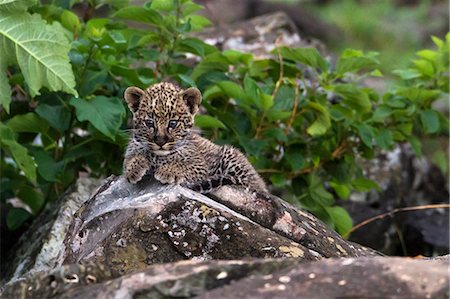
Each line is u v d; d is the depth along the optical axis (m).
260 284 7.80
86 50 12.83
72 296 8.22
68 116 13.06
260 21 18.89
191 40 13.55
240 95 13.16
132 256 9.44
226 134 13.66
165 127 10.79
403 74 14.58
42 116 12.85
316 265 8.05
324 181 14.63
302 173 14.19
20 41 11.70
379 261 8.04
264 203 10.33
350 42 29.16
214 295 7.65
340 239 10.52
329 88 13.72
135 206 9.67
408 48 29.34
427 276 7.75
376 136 14.06
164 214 9.59
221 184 10.85
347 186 14.54
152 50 13.60
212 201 10.02
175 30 13.38
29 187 13.71
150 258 9.46
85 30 13.59
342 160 14.39
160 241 9.53
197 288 7.97
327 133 14.23
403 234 16.44
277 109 13.25
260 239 9.64
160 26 13.41
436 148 18.39
